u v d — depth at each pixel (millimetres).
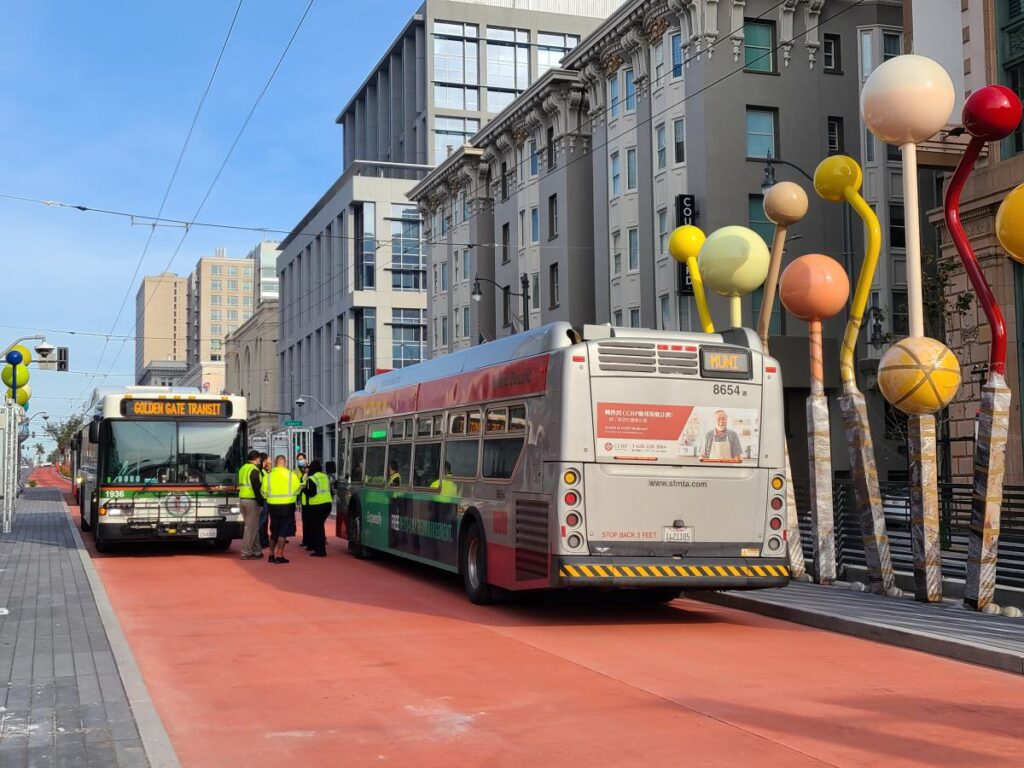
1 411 27781
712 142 36250
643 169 39812
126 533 20047
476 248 54031
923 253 32781
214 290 193500
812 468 15703
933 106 13188
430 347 60875
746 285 16422
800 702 7902
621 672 9133
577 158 44906
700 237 17859
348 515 20891
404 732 7062
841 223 37938
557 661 9680
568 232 44719
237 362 121375
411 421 17266
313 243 87688
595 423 11781
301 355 92375
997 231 12570
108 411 20344
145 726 7043
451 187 57281
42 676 8703
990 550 12320
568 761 6305
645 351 12039
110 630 11047
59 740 6676
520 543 12492
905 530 16875
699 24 36500
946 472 25062
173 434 20562
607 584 11609
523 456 12602
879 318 35406
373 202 77750
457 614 12961
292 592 15047
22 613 12336
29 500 47969
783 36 37438
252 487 20188
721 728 7086
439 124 88250
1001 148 23219
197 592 15000
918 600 13234
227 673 9148
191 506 20406
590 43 42156
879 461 37344
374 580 16672
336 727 7227
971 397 24281
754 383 12414
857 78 38375
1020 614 11898
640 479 11852
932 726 7148
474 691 8344
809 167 37438
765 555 12266
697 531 11992
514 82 90812
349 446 21250
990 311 12594
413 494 16781
